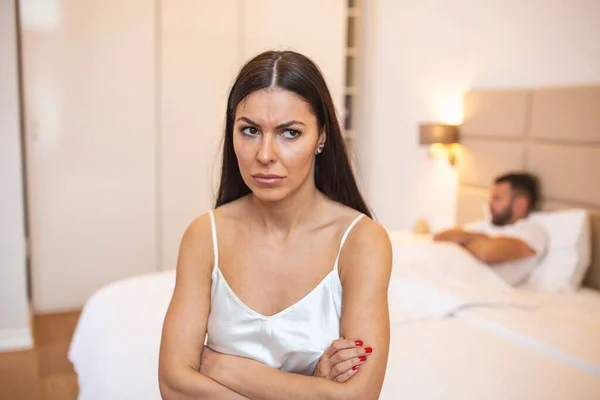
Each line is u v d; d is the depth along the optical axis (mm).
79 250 3746
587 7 2744
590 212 2766
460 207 3580
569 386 1679
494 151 3322
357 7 4305
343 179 1172
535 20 3033
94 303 2375
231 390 1091
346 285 1104
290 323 1108
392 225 4180
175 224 3961
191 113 3898
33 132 3545
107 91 3674
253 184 1053
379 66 4207
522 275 2760
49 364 2988
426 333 2061
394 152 4121
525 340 2012
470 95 3477
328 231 1136
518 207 2975
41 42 3486
